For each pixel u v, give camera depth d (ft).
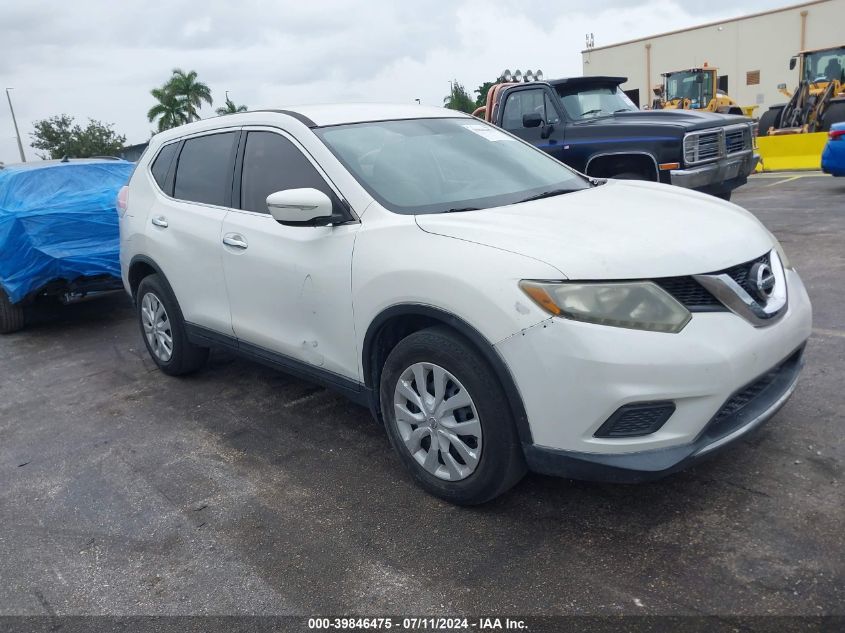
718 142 26.05
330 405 14.88
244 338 13.94
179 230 15.06
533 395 8.97
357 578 9.17
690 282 8.97
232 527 10.59
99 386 17.52
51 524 11.16
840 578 8.32
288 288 12.34
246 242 13.20
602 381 8.55
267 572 9.46
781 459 10.91
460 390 9.79
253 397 15.72
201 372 17.61
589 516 10.00
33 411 16.26
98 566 9.94
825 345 15.14
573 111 28.37
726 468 10.82
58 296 22.39
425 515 10.41
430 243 10.06
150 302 16.93
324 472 12.00
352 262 11.00
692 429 8.80
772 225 28.22
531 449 9.26
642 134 25.85
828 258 22.07
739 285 9.29
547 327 8.73
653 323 8.61
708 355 8.64
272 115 13.44
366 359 11.17
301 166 12.47
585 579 8.73
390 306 10.38
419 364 10.22
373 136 12.79
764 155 50.60
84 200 21.70
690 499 10.15
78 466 13.12
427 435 10.51
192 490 11.81
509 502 10.50
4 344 22.49
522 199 11.80
